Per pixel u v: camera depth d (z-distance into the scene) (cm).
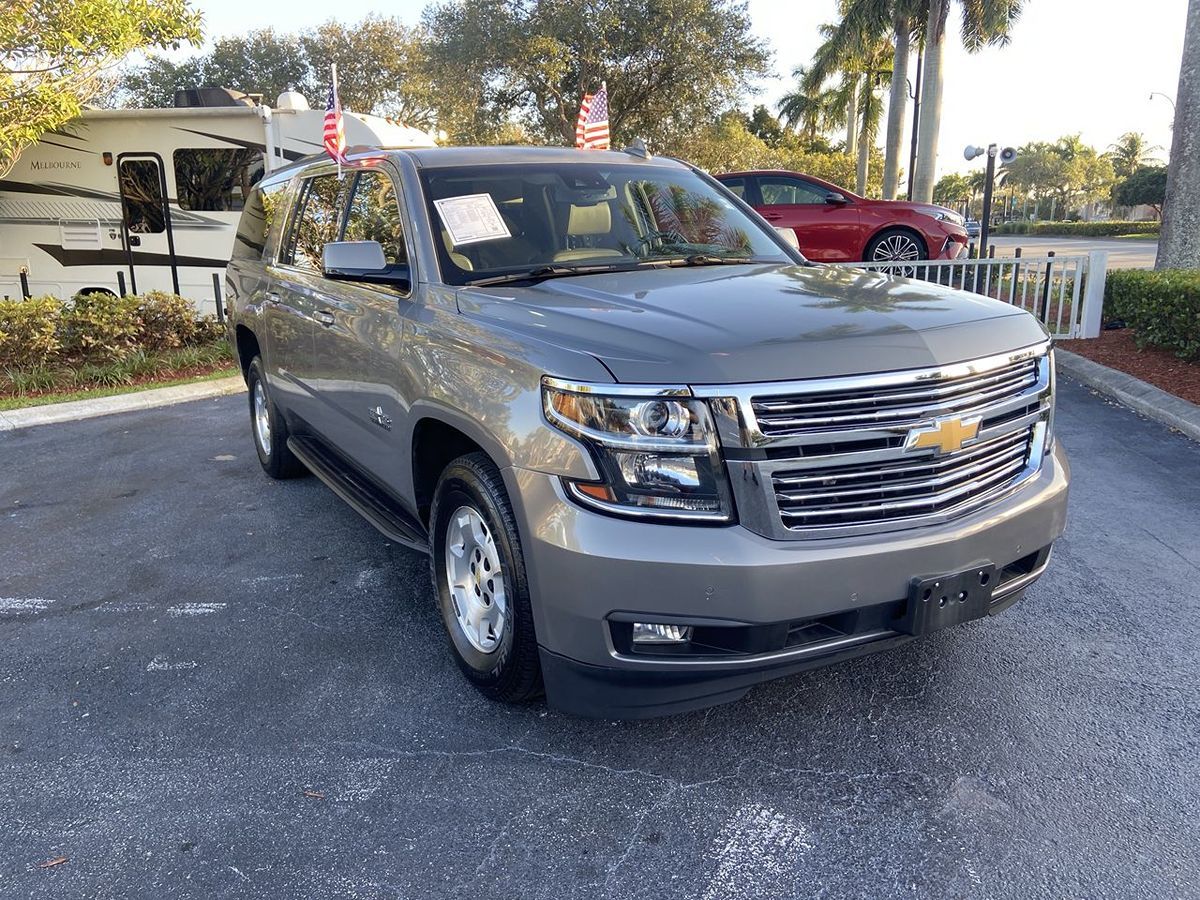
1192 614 409
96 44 1083
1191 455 646
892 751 314
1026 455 327
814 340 279
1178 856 262
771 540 268
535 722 336
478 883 257
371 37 3591
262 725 336
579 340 293
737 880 257
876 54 3678
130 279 1305
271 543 518
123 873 262
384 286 408
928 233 1351
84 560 496
